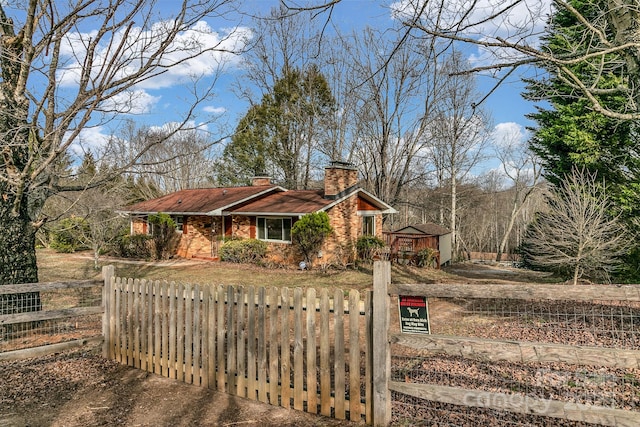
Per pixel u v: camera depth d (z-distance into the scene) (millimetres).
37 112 5895
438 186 34625
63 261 19953
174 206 22469
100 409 4379
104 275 6117
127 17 5535
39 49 5949
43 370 5555
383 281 3682
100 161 7391
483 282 15539
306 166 31234
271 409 4297
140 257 21172
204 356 4949
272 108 29391
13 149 6762
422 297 3578
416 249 20078
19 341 6812
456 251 31266
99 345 6148
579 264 11648
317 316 8664
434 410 3902
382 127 25828
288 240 18219
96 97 5727
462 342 3314
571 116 15648
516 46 4613
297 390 4227
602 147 14750
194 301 5051
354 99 26062
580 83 4941
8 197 6969
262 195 21203
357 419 3879
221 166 31469
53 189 7332
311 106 29406
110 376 5359
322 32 5504
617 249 12258
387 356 3672
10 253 7027
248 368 4574
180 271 16625
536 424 3566
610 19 5645
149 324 5508
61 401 4582
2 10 6723
